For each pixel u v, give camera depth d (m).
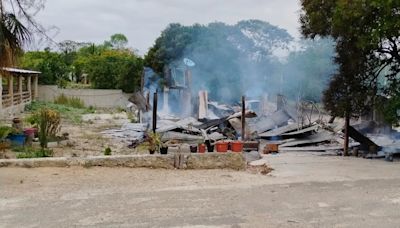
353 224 5.62
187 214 5.99
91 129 21.00
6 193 6.97
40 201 6.56
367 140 14.16
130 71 38.34
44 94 37.59
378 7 10.66
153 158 9.53
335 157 12.81
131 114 28.30
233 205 6.53
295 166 10.63
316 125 19.33
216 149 12.34
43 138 13.62
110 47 62.41
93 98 38.22
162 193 7.27
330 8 12.27
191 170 9.54
